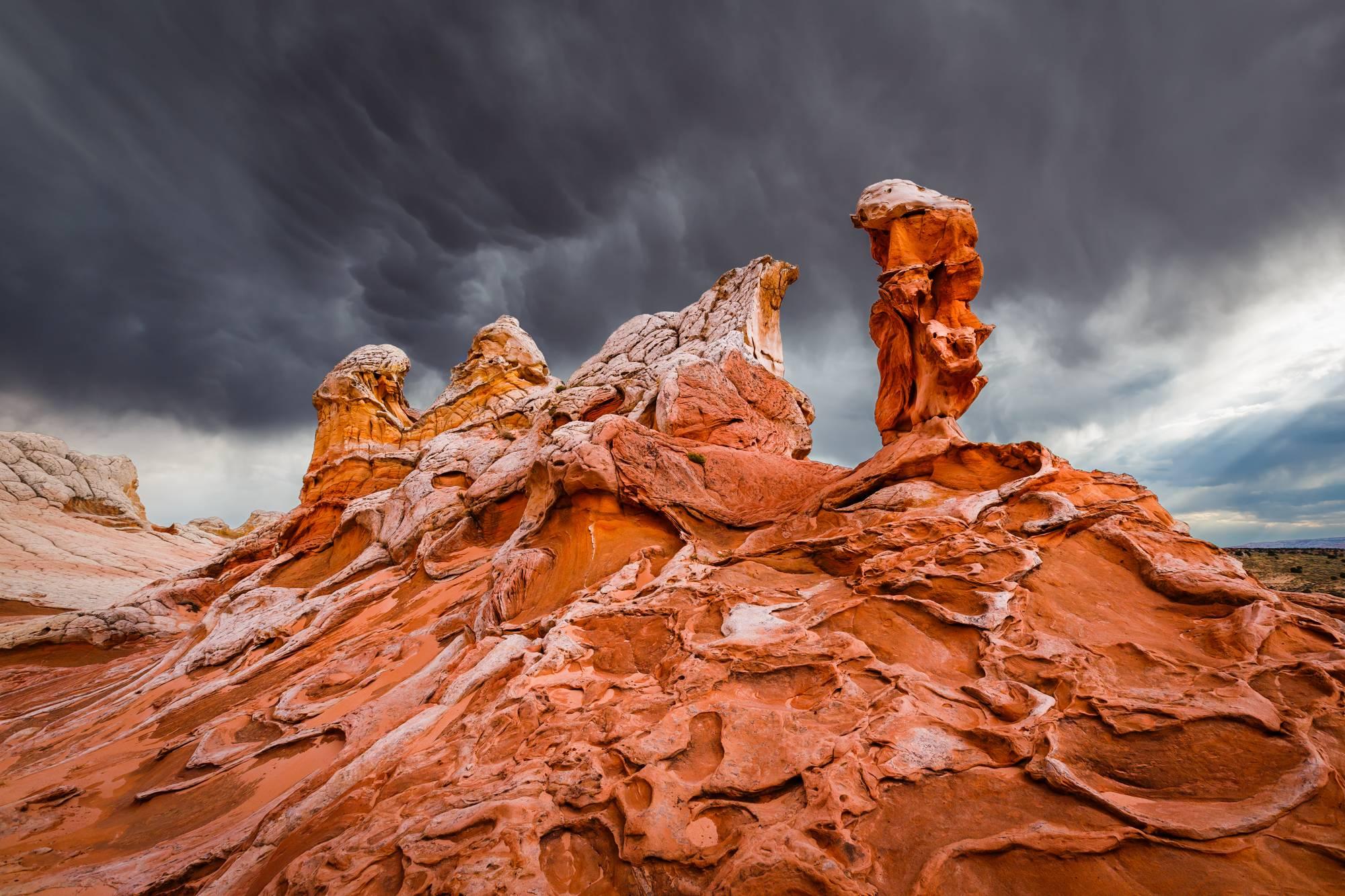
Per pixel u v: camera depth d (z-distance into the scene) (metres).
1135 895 4.89
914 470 15.04
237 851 8.23
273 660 17.84
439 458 29.73
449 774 8.08
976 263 16.06
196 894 7.39
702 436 22.58
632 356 32.25
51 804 11.78
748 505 17.97
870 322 17.89
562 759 7.61
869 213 17.11
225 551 34.59
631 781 6.82
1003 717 7.38
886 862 5.42
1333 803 5.49
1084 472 13.51
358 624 19.05
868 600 10.50
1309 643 8.41
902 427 17.45
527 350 42.19
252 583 26.58
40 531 55.12
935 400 16.02
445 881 5.59
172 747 13.28
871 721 7.46
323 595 23.03
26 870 9.16
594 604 13.12
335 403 39.50
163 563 57.19
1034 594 10.10
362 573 23.81
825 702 8.02
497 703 9.75
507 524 23.42
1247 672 7.62
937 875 5.14
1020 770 6.42
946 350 15.59
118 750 14.39
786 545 14.24
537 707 9.35
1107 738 6.75
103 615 29.78
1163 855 5.19
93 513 67.69
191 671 19.70
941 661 8.95
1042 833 5.44
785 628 10.23
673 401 23.05
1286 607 9.06
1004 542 11.37
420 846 6.19
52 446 73.06
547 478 18.94
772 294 30.09
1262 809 5.46
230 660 19.67
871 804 6.09
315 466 38.59
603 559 16.23
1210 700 7.06
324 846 6.68
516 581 15.99
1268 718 6.54
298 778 10.39
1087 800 5.84
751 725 7.59
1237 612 8.89
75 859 9.43
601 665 10.93
